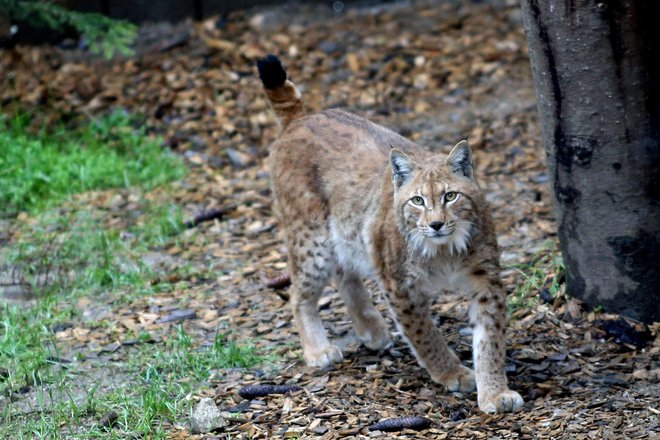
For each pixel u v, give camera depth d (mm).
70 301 12383
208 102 18547
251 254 13469
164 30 21297
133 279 12750
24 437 9203
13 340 11133
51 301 12273
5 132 17500
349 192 10289
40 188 15992
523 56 19062
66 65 20453
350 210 10258
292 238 10805
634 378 9469
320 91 18578
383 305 11812
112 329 11492
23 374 10539
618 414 8789
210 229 14344
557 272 11250
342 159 10508
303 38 20500
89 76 19969
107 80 19734
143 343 11125
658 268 10164
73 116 18625
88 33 17469
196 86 19062
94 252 13734
